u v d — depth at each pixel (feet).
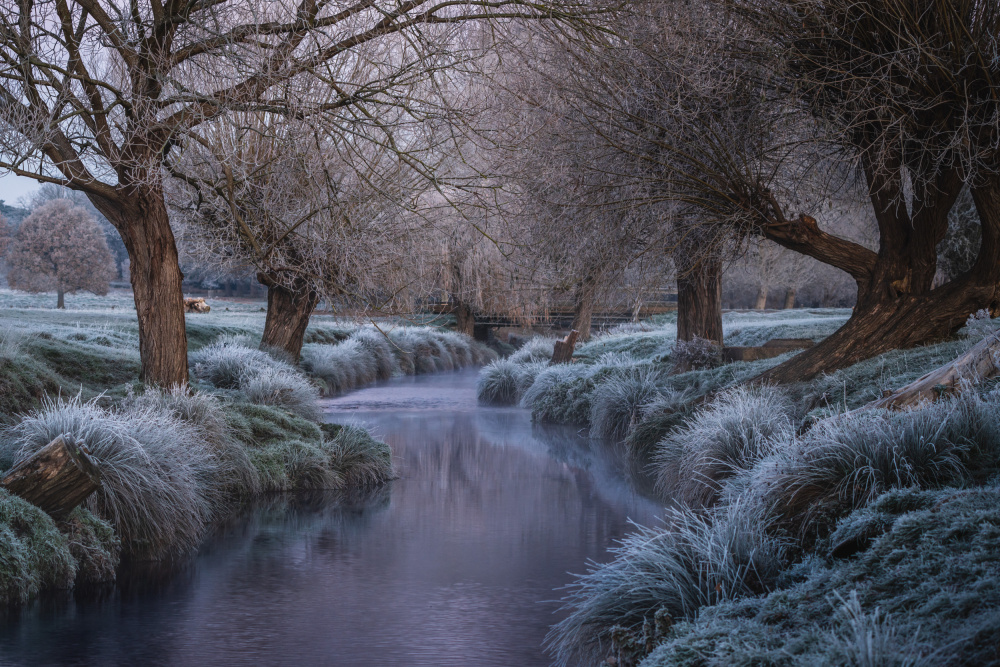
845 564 15.56
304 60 33.14
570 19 33.81
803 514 19.70
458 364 114.93
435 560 25.55
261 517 31.27
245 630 19.36
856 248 39.83
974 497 15.75
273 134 33.63
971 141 34.47
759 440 30.27
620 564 19.16
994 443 20.31
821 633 12.63
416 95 37.96
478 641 18.70
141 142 33.71
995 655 10.09
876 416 22.74
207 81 34.50
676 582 17.61
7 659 17.30
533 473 40.60
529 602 21.59
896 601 12.86
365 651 18.11
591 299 46.26
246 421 38.70
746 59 37.68
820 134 40.73
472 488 37.04
